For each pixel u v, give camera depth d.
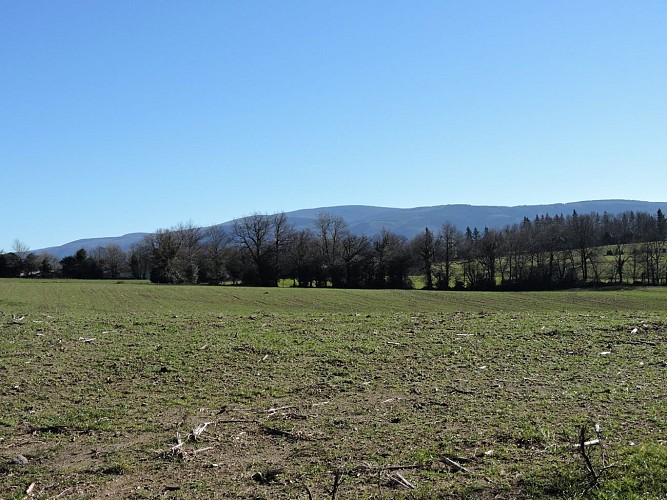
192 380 14.32
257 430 10.76
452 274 86.81
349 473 8.55
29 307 44.72
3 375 14.56
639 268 76.88
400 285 89.06
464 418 11.08
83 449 9.89
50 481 8.55
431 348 17.50
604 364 15.11
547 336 18.70
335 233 96.94
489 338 18.69
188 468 8.97
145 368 15.27
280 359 16.38
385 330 20.59
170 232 99.25
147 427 10.95
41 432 10.72
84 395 13.08
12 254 106.75
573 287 75.62
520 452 9.12
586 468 8.09
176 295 63.81
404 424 10.87
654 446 8.74
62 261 108.56
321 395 13.12
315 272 91.94
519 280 80.44
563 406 11.59
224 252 100.06
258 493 7.93
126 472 8.84
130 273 114.25
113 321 22.83
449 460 8.78
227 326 21.61
